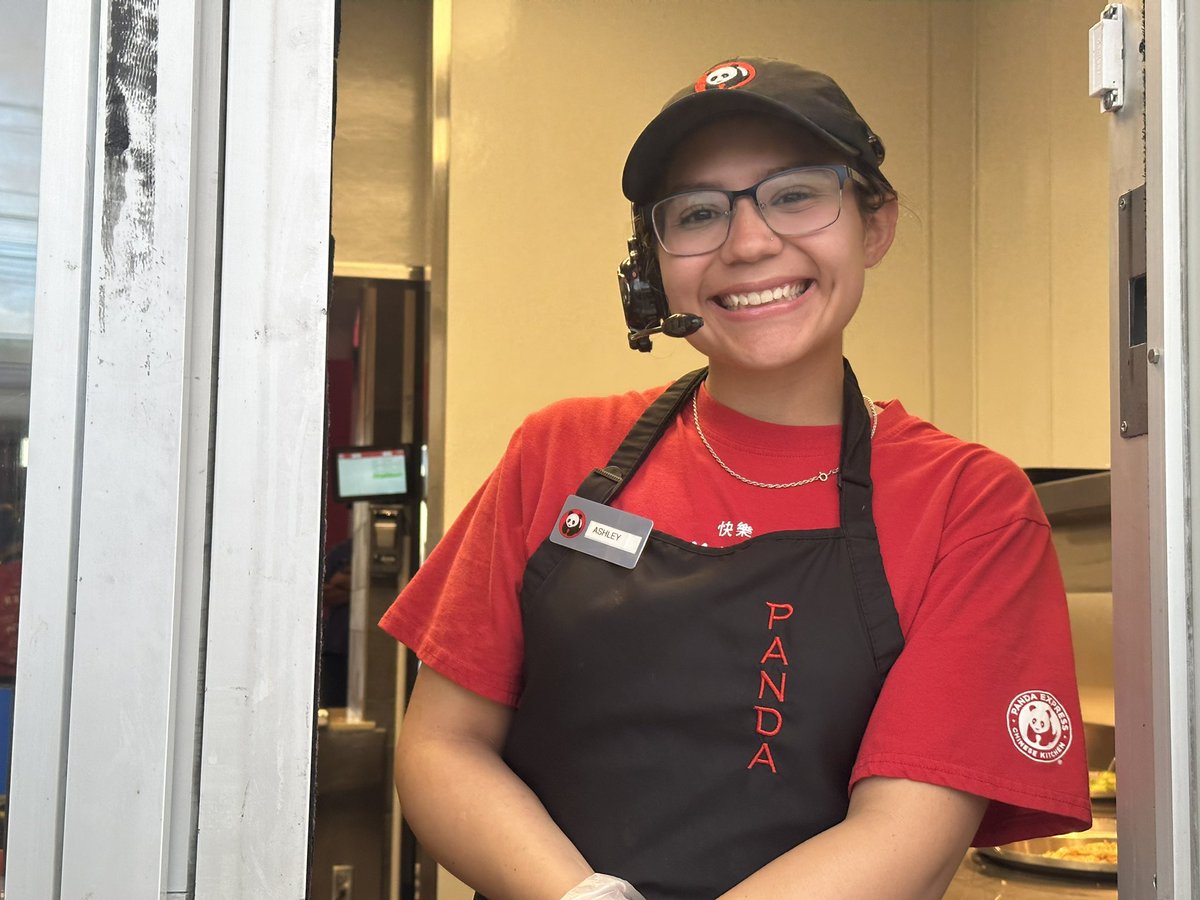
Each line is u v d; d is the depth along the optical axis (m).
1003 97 2.98
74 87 0.74
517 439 1.29
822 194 1.14
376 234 3.04
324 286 0.77
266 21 0.77
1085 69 2.62
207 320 0.76
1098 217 2.58
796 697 1.07
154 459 0.73
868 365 3.05
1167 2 0.95
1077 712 1.09
